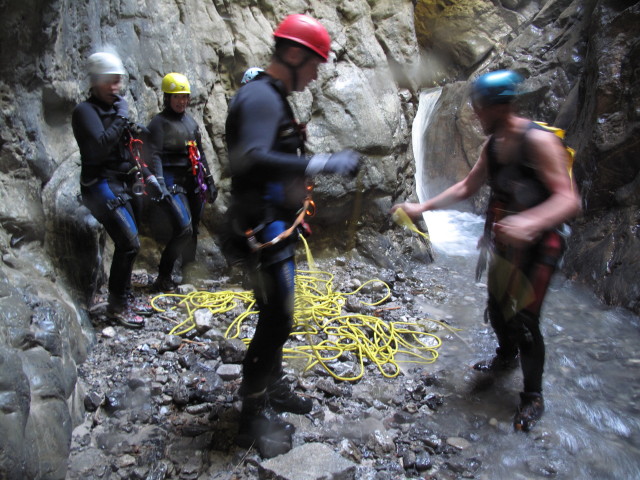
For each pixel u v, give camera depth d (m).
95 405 3.12
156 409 3.18
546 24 9.25
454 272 5.94
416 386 3.55
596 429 3.22
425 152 9.16
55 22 3.71
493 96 2.78
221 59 5.59
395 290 5.20
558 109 8.16
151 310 4.31
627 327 4.57
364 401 3.38
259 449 2.85
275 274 2.59
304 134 2.60
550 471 2.82
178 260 5.06
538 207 2.69
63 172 4.06
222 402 3.27
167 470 2.70
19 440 2.15
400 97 6.62
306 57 2.40
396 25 6.64
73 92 4.14
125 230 3.87
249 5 5.82
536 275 3.01
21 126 3.67
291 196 2.55
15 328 2.71
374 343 4.11
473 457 2.91
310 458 2.71
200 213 4.78
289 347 3.95
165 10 5.21
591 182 5.83
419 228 6.25
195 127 4.57
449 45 10.35
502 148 2.90
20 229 3.57
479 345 4.23
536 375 3.18
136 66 4.90
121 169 3.90
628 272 4.98
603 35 6.13
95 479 2.62
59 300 3.46
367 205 5.84
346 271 5.57
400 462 2.87
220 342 3.80
